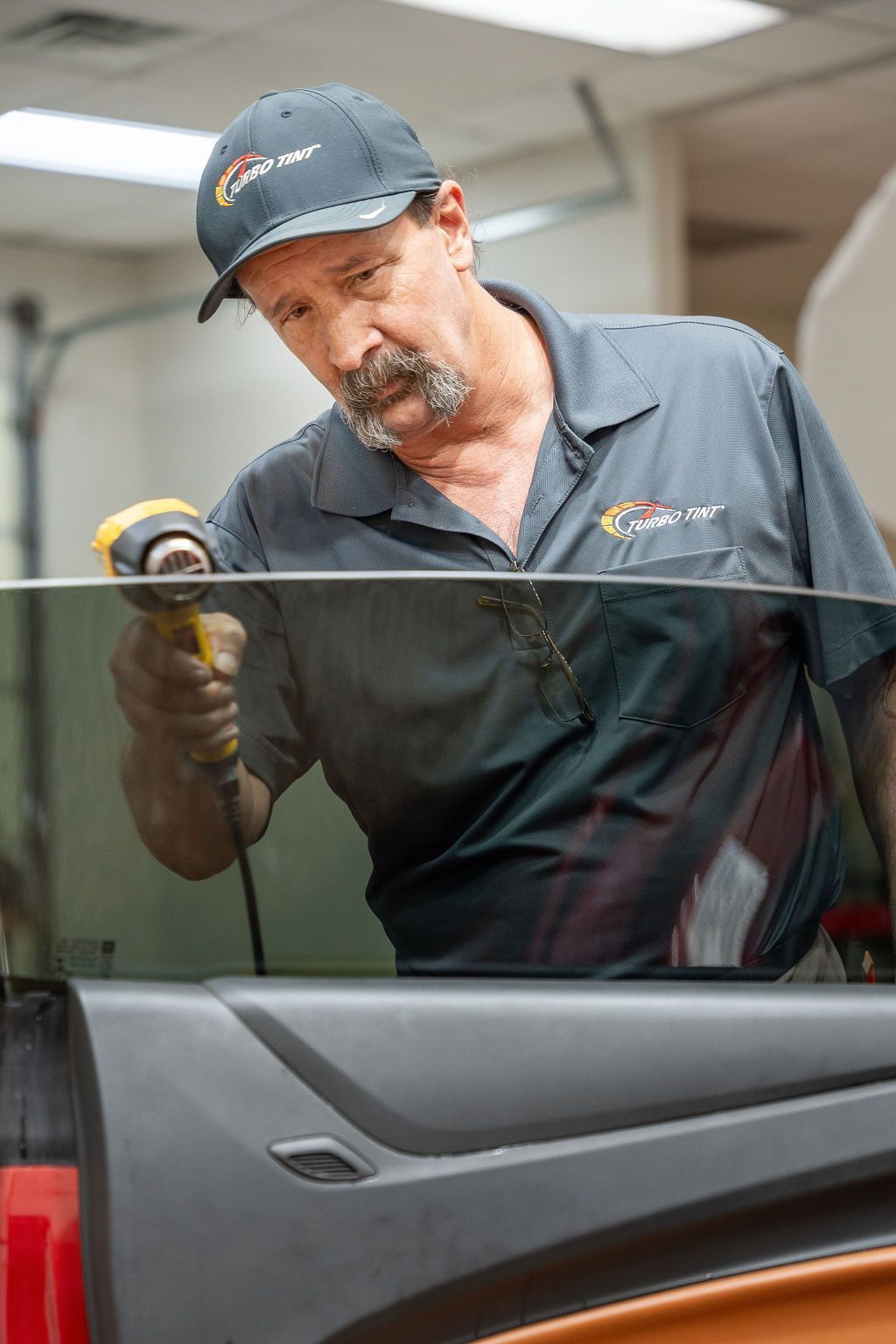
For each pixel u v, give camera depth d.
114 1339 0.78
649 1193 0.80
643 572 1.37
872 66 6.02
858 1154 0.82
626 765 0.87
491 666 0.85
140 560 0.97
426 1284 0.79
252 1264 0.78
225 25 5.13
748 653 0.89
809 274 9.77
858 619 0.92
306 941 0.84
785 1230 0.82
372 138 1.30
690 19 5.42
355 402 1.36
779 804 0.90
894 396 4.39
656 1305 0.81
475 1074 0.81
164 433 8.05
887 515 4.49
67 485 7.86
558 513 1.41
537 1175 0.80
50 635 0.84
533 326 1.50
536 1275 0.80
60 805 0.84
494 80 5.89
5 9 4.88
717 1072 0.82
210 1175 0.79
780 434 1.43
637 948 0.87
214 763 0.84
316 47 5.39
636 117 6.53
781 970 0.89
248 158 1.29
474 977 0.85
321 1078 0.80
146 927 0.84
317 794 0.84
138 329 7.97
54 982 0.84
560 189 6.77
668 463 1.41
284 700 0.84
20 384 7.69
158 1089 0.80
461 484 1.44
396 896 0.85
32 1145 0.83
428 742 0.84
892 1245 0.82
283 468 1.51
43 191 6.74
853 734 0.92
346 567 1.47
